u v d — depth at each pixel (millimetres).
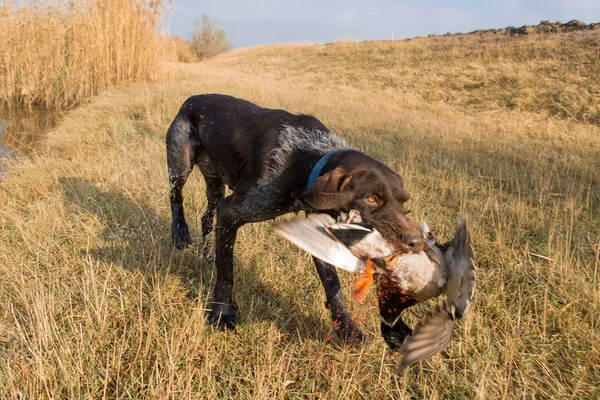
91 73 12820
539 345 3234
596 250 4273
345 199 2566
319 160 2988
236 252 4312
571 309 3572
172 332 3143
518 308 3578
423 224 2572
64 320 3330
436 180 6188
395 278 2357
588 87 11906
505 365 3041
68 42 12438
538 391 2891
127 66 13859
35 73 12055
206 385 2852
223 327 3365
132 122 8766
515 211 5230
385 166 2719
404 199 2641
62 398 2744
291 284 3893
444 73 15242
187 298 3678
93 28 12789
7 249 4199
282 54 26281
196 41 40312
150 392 2738
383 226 2508
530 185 6332
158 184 5637
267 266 4117
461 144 8203
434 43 20016
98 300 3445
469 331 3262
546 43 15781
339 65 19688
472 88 13609
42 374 2732
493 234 4824
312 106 10672
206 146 3805
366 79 16484
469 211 5344
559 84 12414
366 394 2895
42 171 6125
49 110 11727
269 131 3297
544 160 7281
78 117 9594
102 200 5230
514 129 9773
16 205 5199
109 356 3012
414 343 2166
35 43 12219
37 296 3182
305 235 2146
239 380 2943
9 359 2818
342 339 3240
